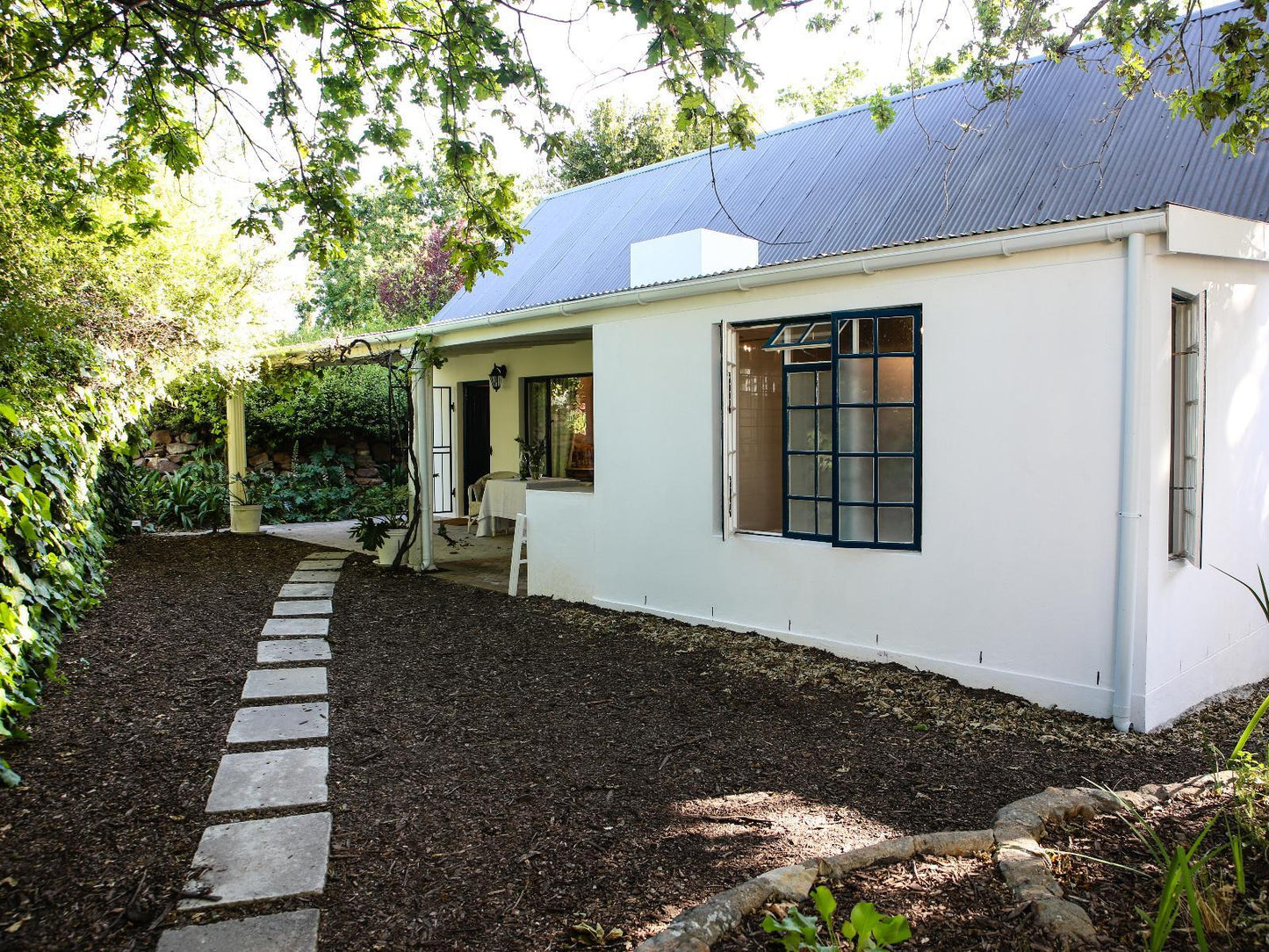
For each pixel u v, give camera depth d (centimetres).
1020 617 474
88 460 687
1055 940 241
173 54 511
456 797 350
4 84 538
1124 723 433
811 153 1059
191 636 596
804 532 579
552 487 1002
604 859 297
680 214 1102
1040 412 461
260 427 1415
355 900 268
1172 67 572
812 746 414
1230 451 512
